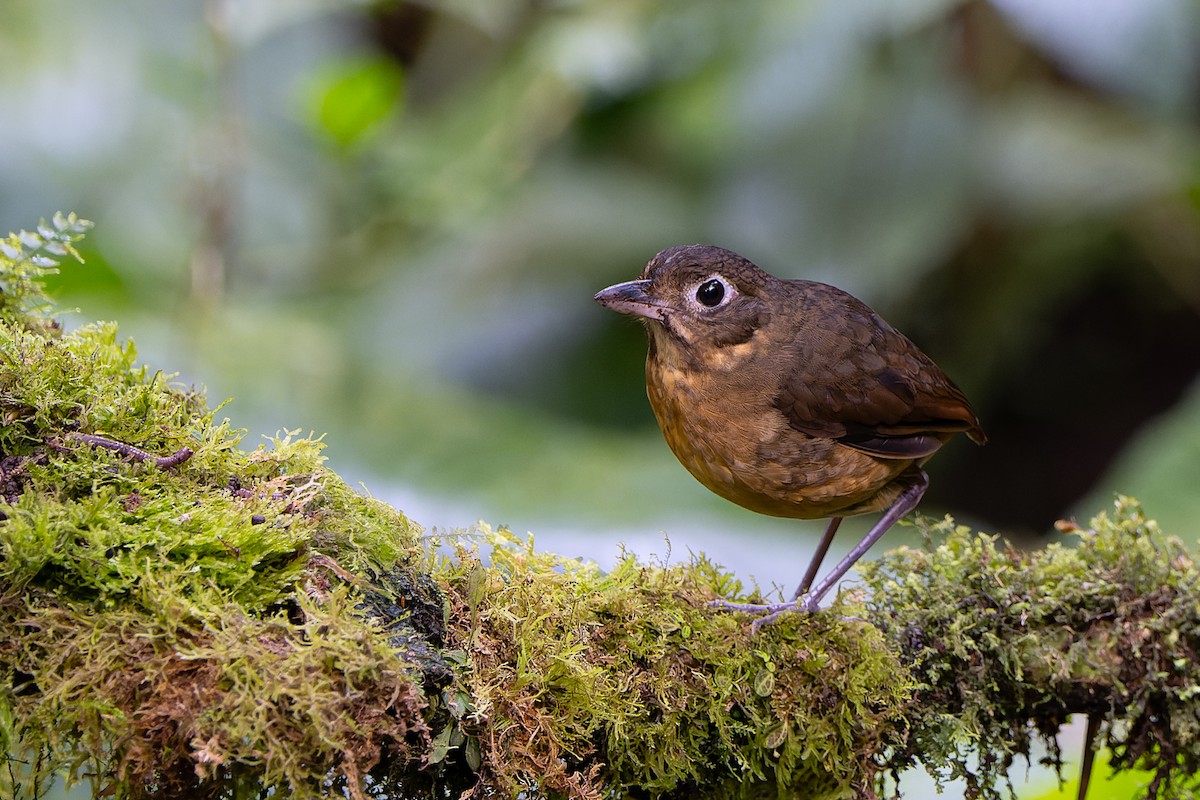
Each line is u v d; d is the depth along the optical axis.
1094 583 6.61
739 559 9.50
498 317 12.73
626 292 7.91
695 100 12.48
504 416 10.74
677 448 8.12
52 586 4.71
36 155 11.14
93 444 5.06
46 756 4.72
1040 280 13.88
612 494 9.98
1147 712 6.68
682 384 7.87
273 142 12.47
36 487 4.91
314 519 5.12
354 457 10.02
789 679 6.01
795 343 7.82
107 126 11.37
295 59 13.27
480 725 5.18
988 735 6.59
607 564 9.27
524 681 5.25
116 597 4.70
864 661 6.10
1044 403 15.62
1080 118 13.77
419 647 5.02
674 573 6.17
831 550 9.89
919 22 11.50
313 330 11.21
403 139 12.57
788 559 9.60
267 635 4.68
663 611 5.88
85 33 11.52
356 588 4.97
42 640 4.60
